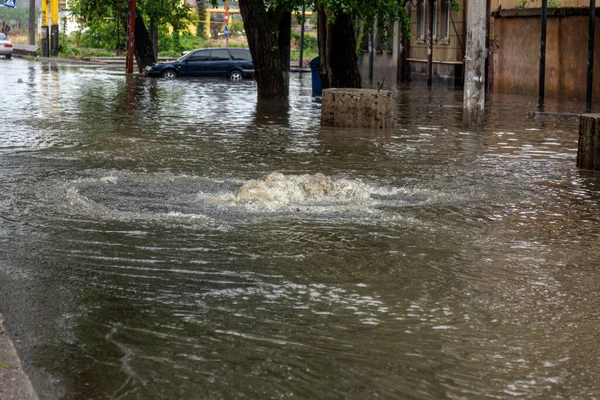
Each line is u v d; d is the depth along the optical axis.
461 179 13.56
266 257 8.50
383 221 10.23
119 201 11.17
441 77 42.28
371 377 5.65
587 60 30.00
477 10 21.66
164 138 18.62
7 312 6.77
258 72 31.59
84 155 15.55
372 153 16.70
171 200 11.27
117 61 59.06
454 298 7.31
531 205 11.49
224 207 10.84
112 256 8.45
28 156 15.25
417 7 45.28
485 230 9.90
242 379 5.59
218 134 19.69
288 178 11.54
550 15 33.12
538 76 34.69
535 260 8.59
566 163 15.63
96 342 6.18
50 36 62.62
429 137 19.69
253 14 31.27
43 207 10.70
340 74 30.31
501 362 5.92
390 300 7.23
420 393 5.42
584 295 7.45
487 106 29.06
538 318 6.82
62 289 7.39
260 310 6.92
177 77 44.44
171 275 7.85
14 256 8.41
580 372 5.77
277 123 22.58
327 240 9.23
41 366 5.74
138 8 52.25
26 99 28.34
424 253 8.78
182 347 6.11
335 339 6.30
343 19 29.94
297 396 5.36
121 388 5.43
